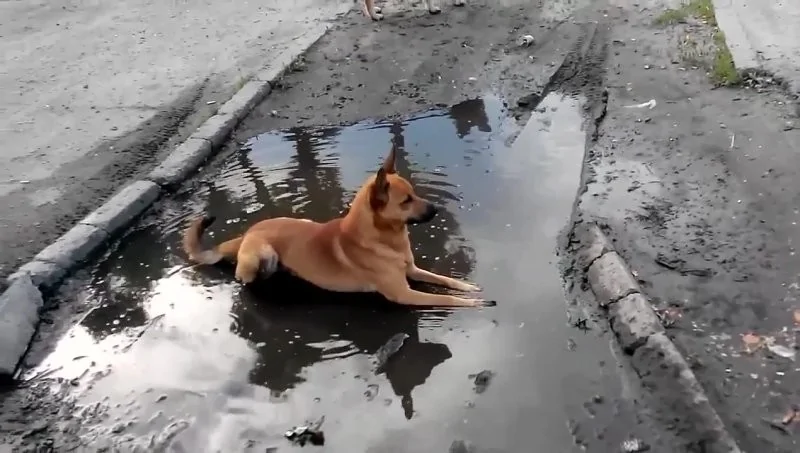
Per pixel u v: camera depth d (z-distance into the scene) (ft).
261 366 6.21
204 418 5.67
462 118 10.32
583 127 9.68
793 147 8.13
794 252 6.45
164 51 13.91
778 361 5.32
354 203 6.66
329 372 6.06
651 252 6.75
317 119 10.78
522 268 7.02
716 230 6.93
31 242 8.07
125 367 6.33
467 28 13.53
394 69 12.09
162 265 7.78
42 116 11.45
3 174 9.67
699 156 8.29
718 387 5.16
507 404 5.44
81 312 7.14
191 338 6.63
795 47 10.36
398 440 5.26
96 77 12.89
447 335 6.30
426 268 7.22
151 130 10.61
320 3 15.94
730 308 5.91
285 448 5.31
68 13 17.06
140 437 5.53
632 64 11.10
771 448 4.65
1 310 6.75
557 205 7.98
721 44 11.07
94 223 8.19
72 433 5.63
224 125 10.46
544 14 13.73
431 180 8.84
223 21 15.38
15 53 14.57
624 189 7.86
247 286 7.22
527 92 10.77
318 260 6.94
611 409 5.23
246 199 8.93
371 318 6.63
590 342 5.94
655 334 5.59
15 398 6.06
